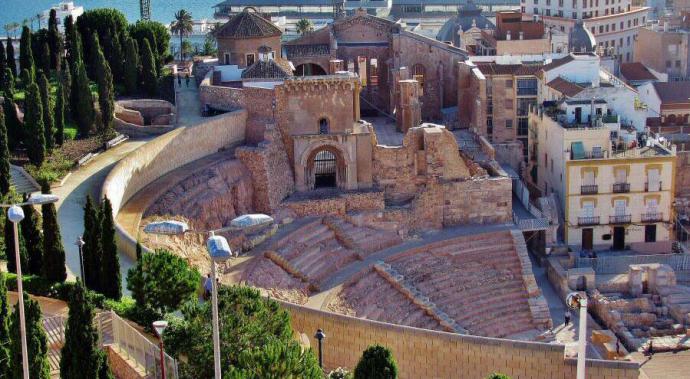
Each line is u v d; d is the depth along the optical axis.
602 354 122.44
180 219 123.44
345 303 124.19
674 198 159.38
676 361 119.31
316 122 150.25
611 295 138.50
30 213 94.75
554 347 86.25
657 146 156.75
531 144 172.00
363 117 192.38
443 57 190.38
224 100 155.75
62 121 139.38
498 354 87.75
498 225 151.25
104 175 128.38
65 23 179.12
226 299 73.31
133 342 73.31
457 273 138.88
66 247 103.38
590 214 154.12
